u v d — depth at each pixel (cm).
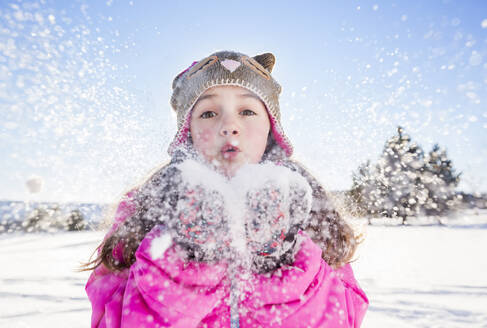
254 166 71
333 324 72
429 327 179
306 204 72
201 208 66
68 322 184
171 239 68
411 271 389
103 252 86
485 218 1070
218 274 68
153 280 66
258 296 69
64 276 351
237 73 87
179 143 94
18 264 438
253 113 87
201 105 86
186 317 65
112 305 72
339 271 96
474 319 194
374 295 270
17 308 217
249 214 66
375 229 965
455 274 370
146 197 83
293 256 73
